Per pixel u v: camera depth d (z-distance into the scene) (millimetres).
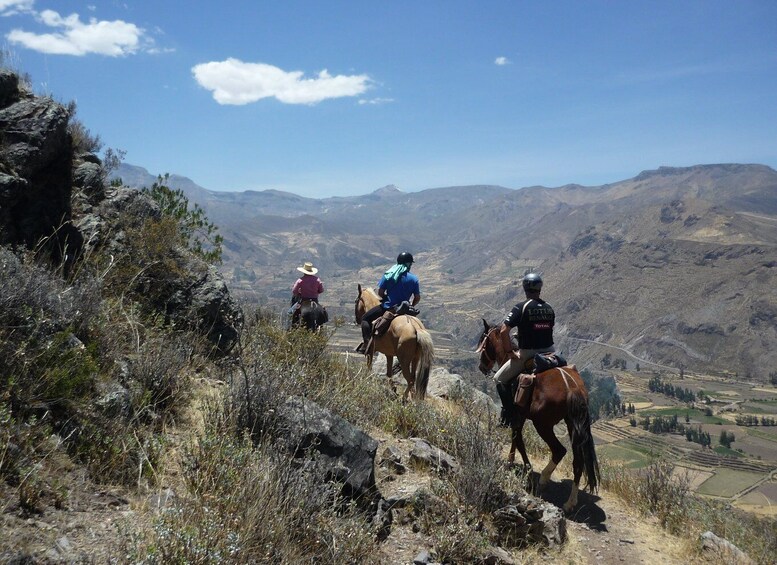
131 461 4383
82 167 8305
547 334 7645
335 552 4199
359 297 11812
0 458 3535
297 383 6070
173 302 7617
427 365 8906
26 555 2973
